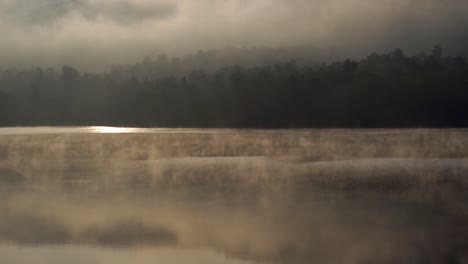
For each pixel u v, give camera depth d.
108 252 16.67
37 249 17.06
